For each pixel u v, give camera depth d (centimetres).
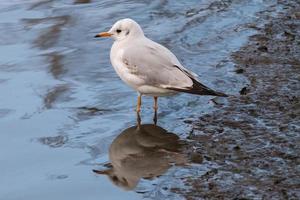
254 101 1311
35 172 1146
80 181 1110
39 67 1548
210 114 1288
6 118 1332
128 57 1282
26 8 1886
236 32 1661
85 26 1759
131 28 1314
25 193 1083
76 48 1641
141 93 1318
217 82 1405
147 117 1314
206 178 1072
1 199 1067
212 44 1609
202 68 1480
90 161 1174
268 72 1420
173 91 1274
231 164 1105
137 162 1159
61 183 1107
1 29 1758
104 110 1355
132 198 1045
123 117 1323
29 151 1216
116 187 1082
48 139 1255
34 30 1745
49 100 1398
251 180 1049
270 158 1109
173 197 1029
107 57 1586
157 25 1748
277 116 1247
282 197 995
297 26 1642
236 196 1008
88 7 1888
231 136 1198
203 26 1722
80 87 1449
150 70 1267
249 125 1227
